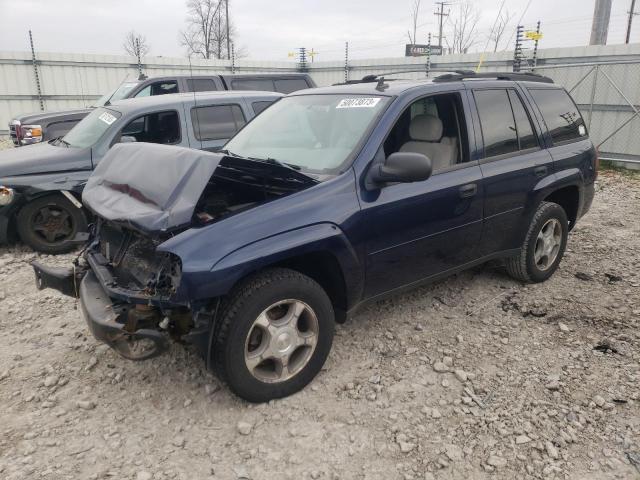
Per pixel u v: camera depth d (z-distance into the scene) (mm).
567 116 5055
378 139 3504
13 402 3240
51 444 2855
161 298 2812
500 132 4305
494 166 4148
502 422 3002
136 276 3119
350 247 3279
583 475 2609
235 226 2906
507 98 4461
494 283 4930
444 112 4051
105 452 2799
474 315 4312
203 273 2729
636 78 12062
